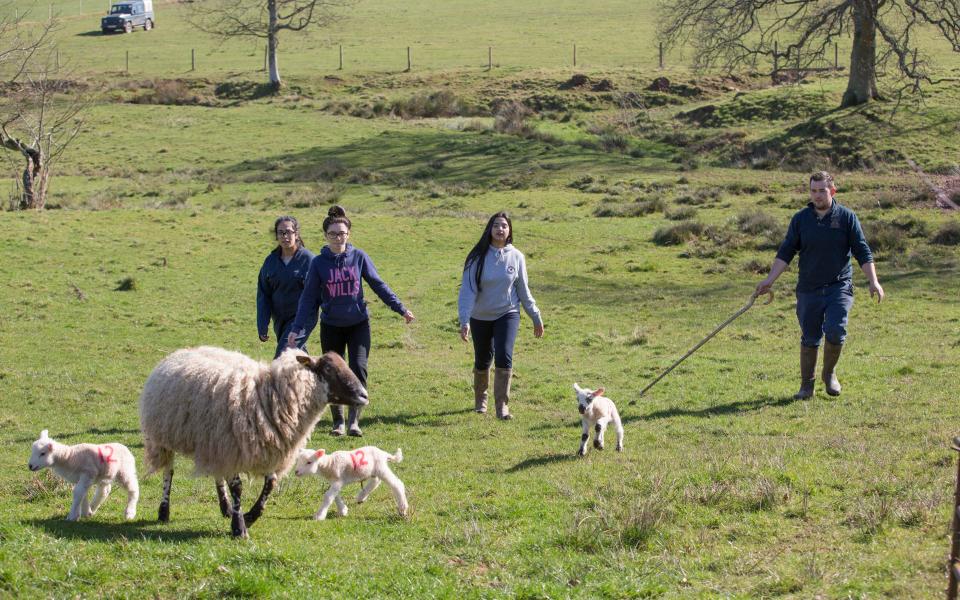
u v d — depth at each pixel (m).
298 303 11.95
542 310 23.09
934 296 22.52
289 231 11.80
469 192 40.00
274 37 68.50
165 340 20.39
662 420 13.03
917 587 6.43
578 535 7.77
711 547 7.56
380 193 40.09
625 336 19.88
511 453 11.46
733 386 14.98
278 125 56.22
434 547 7.76
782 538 7.70
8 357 18.73
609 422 12.28
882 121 48.62
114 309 22.86
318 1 78.25
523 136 52.16
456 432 12.78
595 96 62.12
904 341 18.00
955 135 46.34
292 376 8.11
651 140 52.25
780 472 9.43
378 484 9.36
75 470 8.39
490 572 7.12
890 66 59.12
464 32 87.50
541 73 67.31
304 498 9.47
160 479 10.43
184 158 48.78
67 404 15.38
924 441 10.72
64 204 37.19
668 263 27.94
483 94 64.12
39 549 7.00
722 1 49.62
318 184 41.47
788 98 54.91
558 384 15.98
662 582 6.82
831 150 46.47
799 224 13.32
